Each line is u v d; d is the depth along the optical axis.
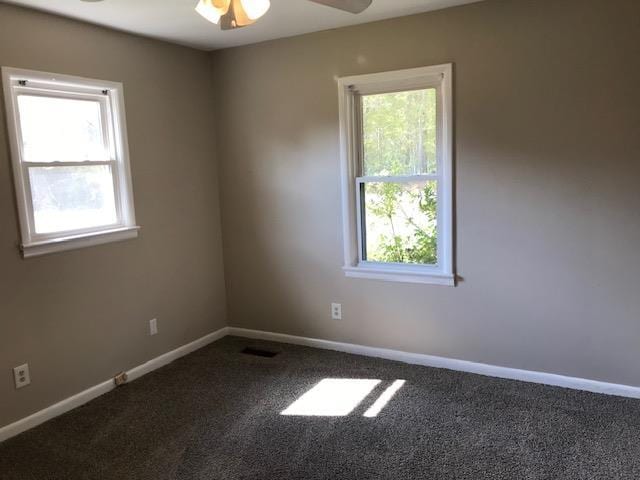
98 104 3.33
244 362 3.79
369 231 3.78
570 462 2.42
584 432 2.66
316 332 4.04
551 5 2.93
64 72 3.04
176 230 3.88
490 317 3.36
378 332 3.78
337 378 3.45
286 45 3.78
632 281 2.94
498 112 3.14
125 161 3.44
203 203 4.12
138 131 3.54
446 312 3.50
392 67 3.42
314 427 2.82
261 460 2.53
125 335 3.51
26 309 2.91
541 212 3.11
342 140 3.66
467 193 3.30
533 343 3.25
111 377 3.42
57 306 3.07
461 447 2.57
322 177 3.80
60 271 3.07
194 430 2.84
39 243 2.92
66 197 3.15
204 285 4.18
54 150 3.08
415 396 3.13
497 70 3.11
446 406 2.99
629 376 3.02
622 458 2.44
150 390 3.36
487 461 2.45
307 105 3.77
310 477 2.38
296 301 4.08
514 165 3.15
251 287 4.27
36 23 2.89
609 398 3.02
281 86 3.85
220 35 3.59
